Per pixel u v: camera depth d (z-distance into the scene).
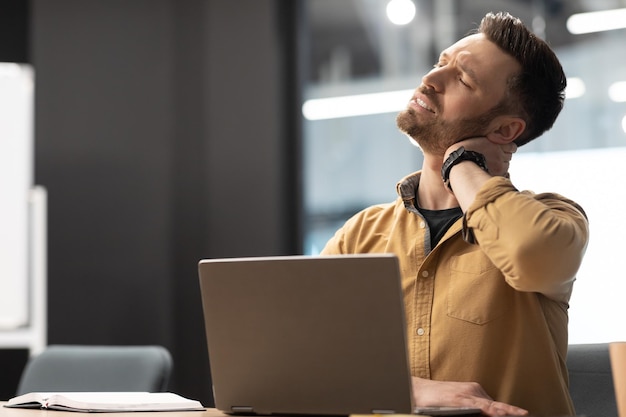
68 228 4.48
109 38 4.58
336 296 1.43
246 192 4.45
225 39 4.54
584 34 4.17
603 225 4.07
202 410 1.71
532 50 1.99
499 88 1.96
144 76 4.56
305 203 4.49
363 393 1.43
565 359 1.95
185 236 4.49
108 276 4.45
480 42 2.00
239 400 1.54
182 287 4.46
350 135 4.46
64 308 4.43
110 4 4.59
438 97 1.98
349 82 4.49
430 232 1.98
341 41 4.52
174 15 4.59
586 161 4.12
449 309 1.88
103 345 4.42
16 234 4.19
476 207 1.74
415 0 4.41
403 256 1.98
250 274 1.49
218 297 1.53
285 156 4.49
